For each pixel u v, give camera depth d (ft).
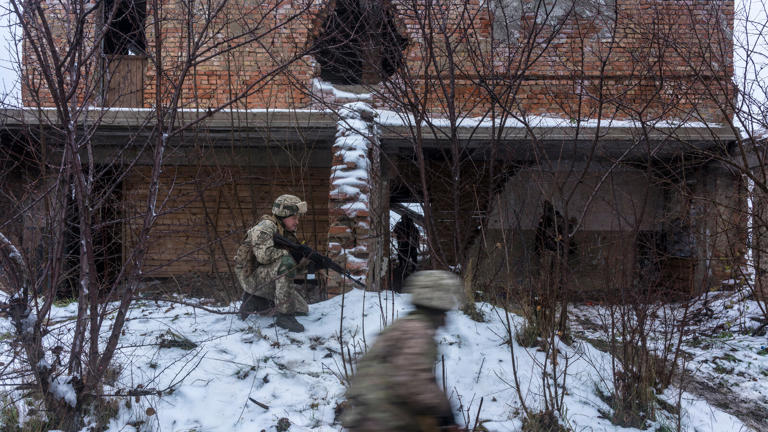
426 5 14.56
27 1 9.23
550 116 24.70
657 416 11.81
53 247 10.62
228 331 13.96
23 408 10.00
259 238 13.93
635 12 22.84
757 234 19.08
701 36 20.75
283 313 13.99
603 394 12.50
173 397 11.02
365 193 17.92
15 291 9.71
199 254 25.71
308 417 10.62
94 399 10.11
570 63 24.40
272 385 11.62
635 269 15.53
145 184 26.27
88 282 10.57
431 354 6.20
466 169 30.01
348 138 18.71
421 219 29.55
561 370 13.06
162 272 25.54
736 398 13.65
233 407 10.89
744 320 20.26
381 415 5.71
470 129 23.45
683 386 13.62
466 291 15.96
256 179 27.63
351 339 13.61
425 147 26.20
